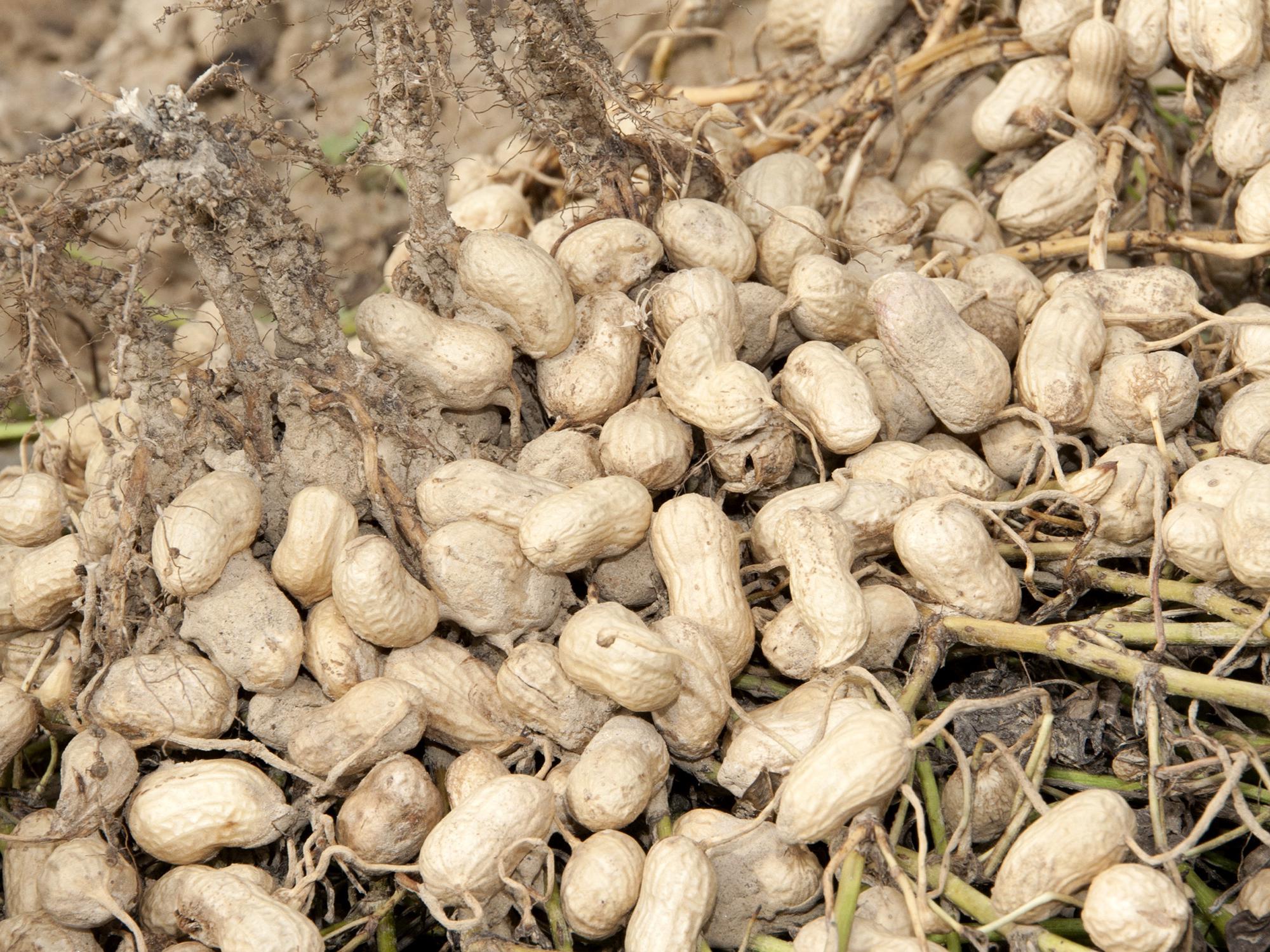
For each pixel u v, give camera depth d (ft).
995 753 1.27
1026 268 1.53
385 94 1.33
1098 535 1.33
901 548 1.30
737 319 1.40
